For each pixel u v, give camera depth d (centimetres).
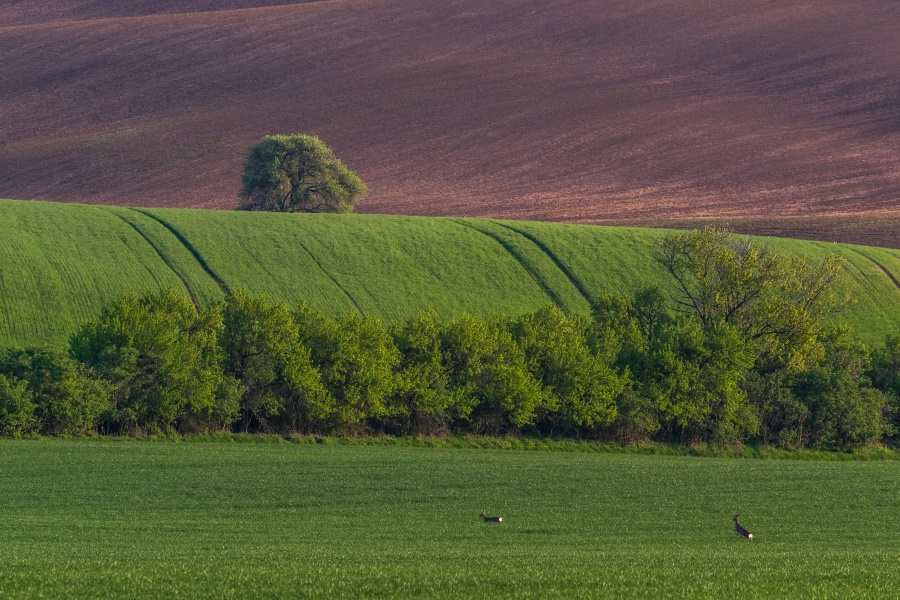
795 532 11781
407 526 11494
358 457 16138
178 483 13562
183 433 17812
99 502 12319
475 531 11294
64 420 17025
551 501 13275
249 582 7644
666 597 7519
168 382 17662
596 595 7519
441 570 8300
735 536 11400
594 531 11494
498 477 14788
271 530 11000
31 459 14688
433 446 18300
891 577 8412
